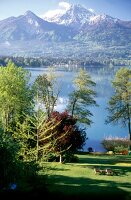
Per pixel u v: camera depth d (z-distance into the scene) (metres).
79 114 66.81
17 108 47.75
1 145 23.28
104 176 35.84
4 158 23.05
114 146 71.88
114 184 31.34
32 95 50.78
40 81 60.81
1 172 22.73
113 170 39.09
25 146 29.39
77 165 41.56
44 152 31.27
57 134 39.41
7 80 48.38
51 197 21.14
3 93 46.47
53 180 30.42
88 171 38.09
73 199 21.86
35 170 26.08
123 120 76.69
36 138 33.00
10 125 38.25
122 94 69.06
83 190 26.64
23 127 30.44
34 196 20.52
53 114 40.91
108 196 23.00
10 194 20.27
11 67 49.38
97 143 77.31
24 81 50.00
